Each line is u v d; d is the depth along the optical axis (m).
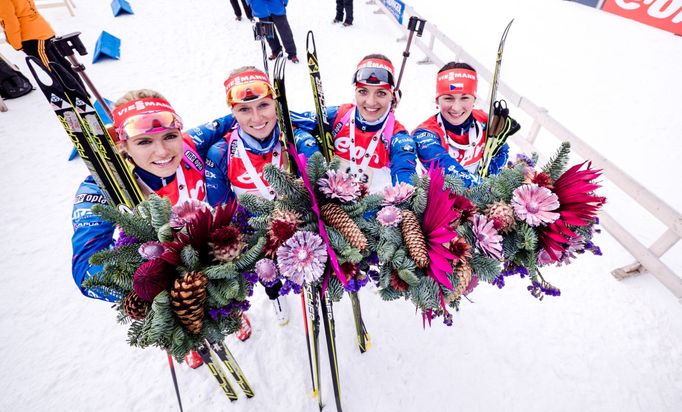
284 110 1.16
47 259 2.57
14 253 2.62
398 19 5.68
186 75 4.91
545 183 1.02
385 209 0.95
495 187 1.05
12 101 4.40
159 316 0.78
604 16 6.55
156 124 1.19
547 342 1.93
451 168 1.47
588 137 3.67
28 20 4.04
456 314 2.06
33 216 2.93
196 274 0.82
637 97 4.26
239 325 0.95
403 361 1.86
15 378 1.89
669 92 4.32
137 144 1.23
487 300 2.13
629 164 3.35
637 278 2.23
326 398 1.73
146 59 5.31
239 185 1.60
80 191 1.28
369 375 1.81
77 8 7.14
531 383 1.78
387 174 1.89
